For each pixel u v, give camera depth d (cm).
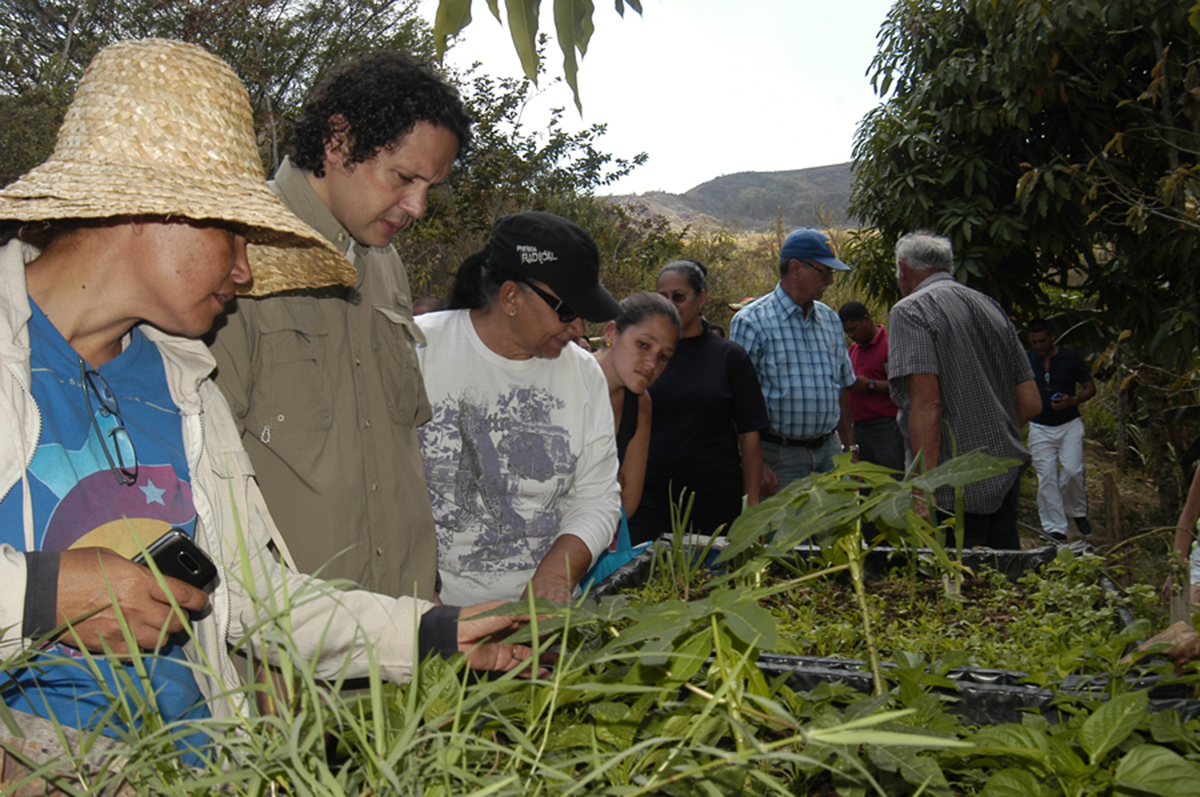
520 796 76
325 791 75
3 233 118
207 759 86
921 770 85
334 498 166
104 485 116
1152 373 551
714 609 87
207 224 117
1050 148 627
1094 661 145
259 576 131
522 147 1026
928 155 670
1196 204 477
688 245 1251
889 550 259
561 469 217
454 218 1002
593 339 360
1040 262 679
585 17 130
